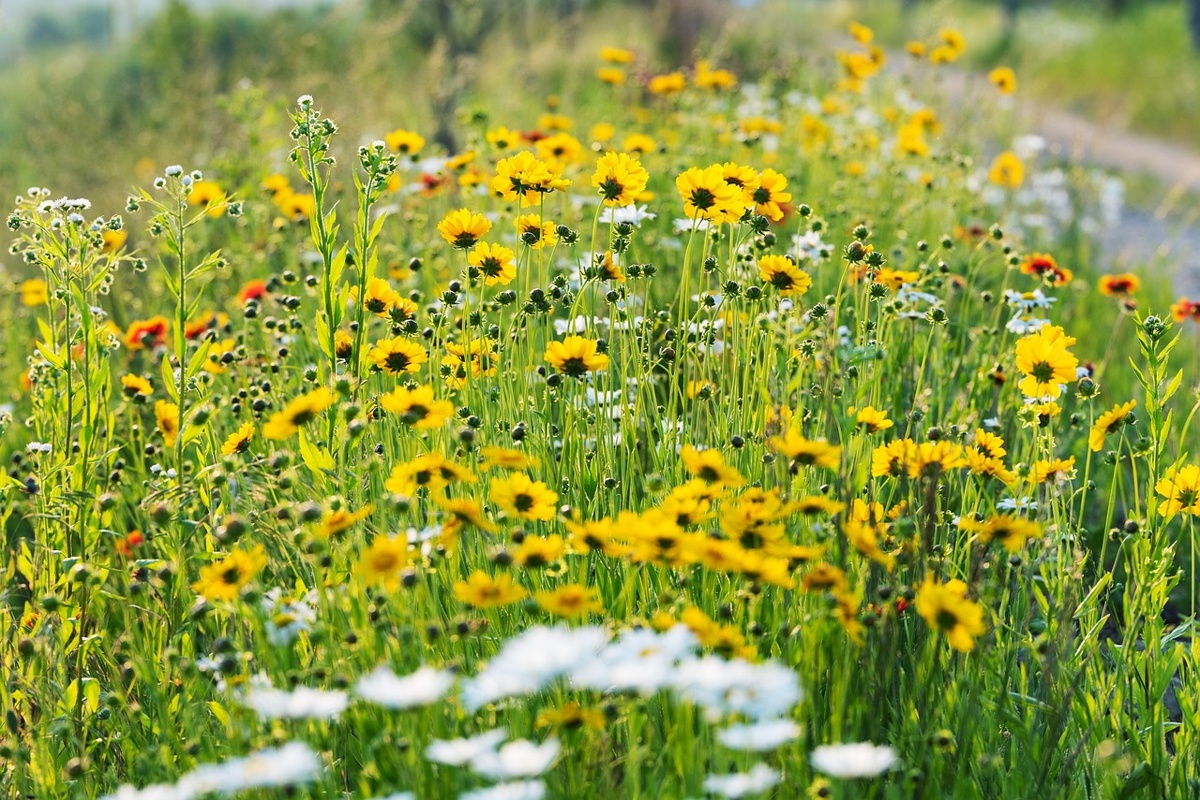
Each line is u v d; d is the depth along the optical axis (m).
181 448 3.07
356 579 2.42
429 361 3.39
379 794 2.26
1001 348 4.25
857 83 7.92
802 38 16.61
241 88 6.59
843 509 2.47
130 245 5.82
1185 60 17.98
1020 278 5.88
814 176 6.54
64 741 2.71
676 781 2.24
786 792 2.21
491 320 3.94
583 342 2.83
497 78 10.37
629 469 3.10
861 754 1.91
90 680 2.76
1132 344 6.03
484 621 2.44
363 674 2.35
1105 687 2.90
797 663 2.48
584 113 8.16
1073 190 8.05
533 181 3.30
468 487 2.91
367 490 3.02
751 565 2.20
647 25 14.23
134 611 3.08
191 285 5.19
